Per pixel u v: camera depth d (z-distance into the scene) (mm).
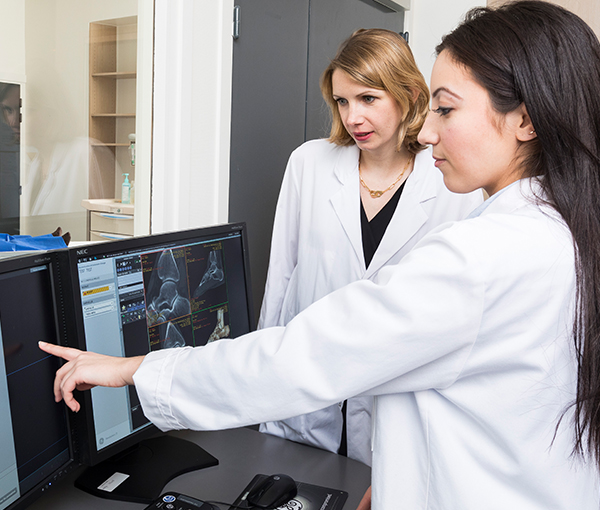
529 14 641
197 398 694
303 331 651
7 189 1384
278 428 1431
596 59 623
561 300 605
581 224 602
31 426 797
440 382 634
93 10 1499
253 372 656
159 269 1022
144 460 1047
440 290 595
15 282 767
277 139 2158
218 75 1789
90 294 879
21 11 1356
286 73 2156
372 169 1520
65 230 1529
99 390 903
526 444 628
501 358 613
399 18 2836
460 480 641
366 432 1418
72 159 1515
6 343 750
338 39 2457
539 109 611
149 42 1632
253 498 923
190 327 1106
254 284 2127
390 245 1446
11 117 1369
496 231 612
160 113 1673
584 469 644
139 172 1664
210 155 1819
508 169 675
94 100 1537
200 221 1840
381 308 615
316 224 1525
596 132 618
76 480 976
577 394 608
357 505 968
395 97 1344
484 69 627
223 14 1767
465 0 2740
